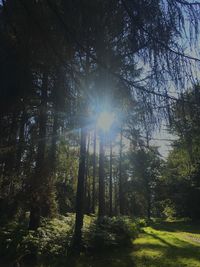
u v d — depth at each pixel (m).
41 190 13.06
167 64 4.01
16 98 4.85
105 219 19.12
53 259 12.83
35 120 9.47
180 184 45.22
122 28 4.18
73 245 14.03
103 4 4.11
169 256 14.10
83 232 15.04
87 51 4.14
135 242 17.92
